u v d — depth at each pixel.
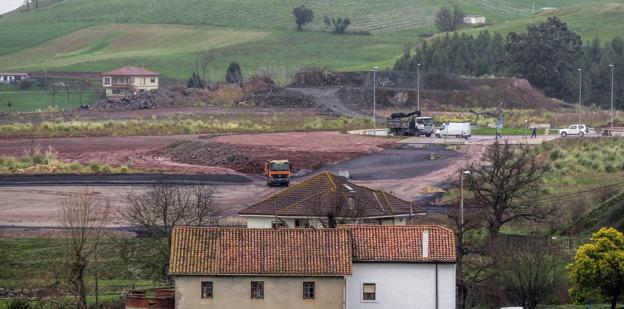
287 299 147.62
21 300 165.38
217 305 147.38
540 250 172.25
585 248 161.12
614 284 160.00
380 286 151.38
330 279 148.00
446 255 151.75
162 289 160.00
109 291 171.38
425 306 151.50
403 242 153.12
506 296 165.38
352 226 156.38
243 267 147.50
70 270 172.75
